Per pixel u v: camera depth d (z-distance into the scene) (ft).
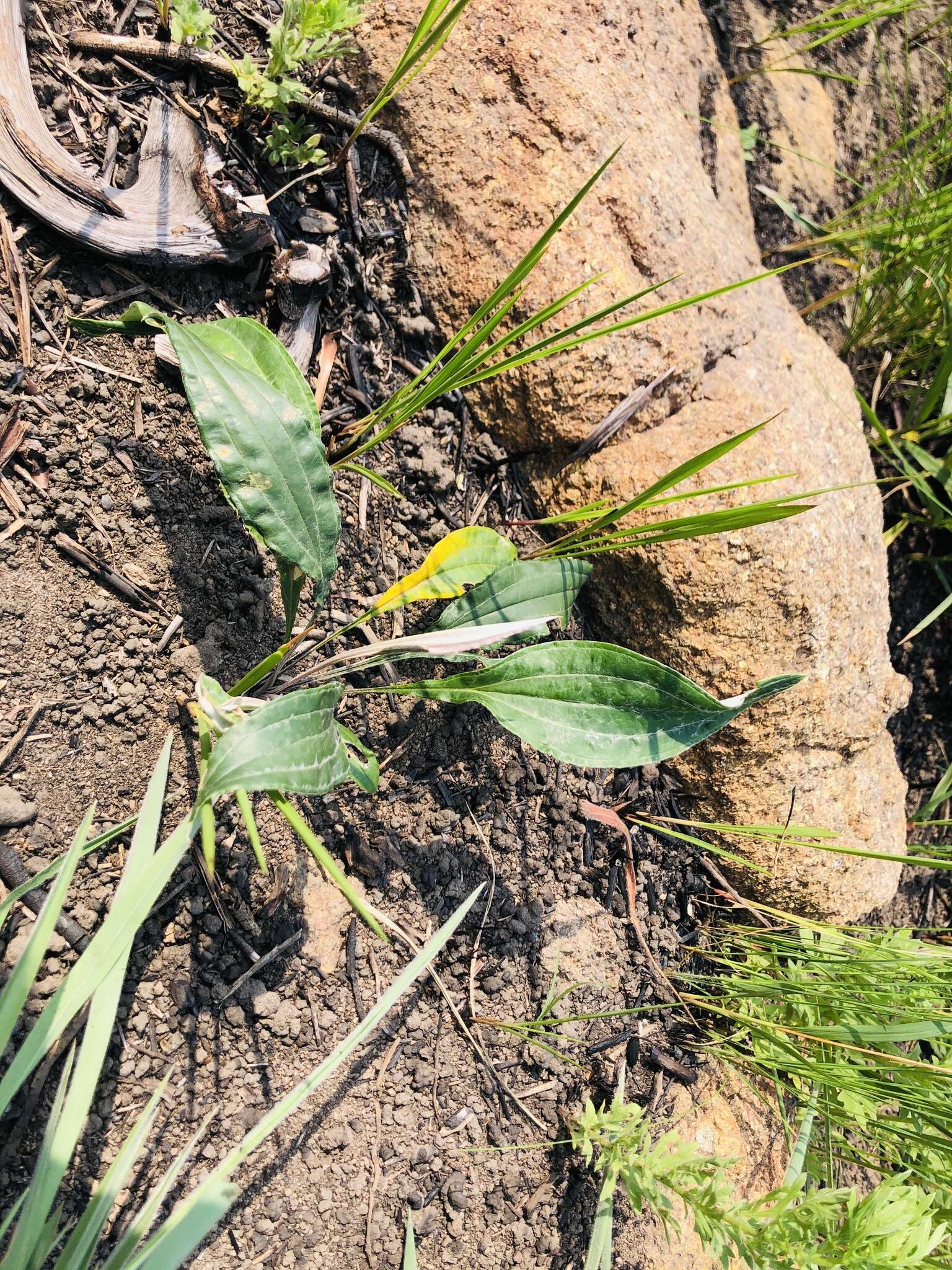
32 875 0.97
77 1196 0.96
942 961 1.19
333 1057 0.83
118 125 1.07
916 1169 1.13
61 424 1.02
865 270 1.74
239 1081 1.06
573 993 1.28
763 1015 1.31
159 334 1.06
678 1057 1.36
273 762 0.84
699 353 1.27
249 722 0.84
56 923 0.96
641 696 1.05
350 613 1.19
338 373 1.21
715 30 1.66
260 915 1.09
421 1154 1.16
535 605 1.15
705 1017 1.38
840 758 1.40
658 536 1.02
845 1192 1.02
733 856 1.25
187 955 1.05
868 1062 1.24
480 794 1.25
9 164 0.99
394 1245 1.12
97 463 1.04
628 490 1.24
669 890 1.39
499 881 1.25
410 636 1.09
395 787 1.20
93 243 1.02
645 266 1.24
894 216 1.64
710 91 1.50
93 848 0.92
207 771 0.83
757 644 1.28
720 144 1.49
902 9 1.66
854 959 1.23
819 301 1.72
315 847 0.91
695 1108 1.28
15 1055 0.94
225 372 0.94
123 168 1.06
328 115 1.17
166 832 1.04
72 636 1.02
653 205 1.25
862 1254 0.98
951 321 1.56
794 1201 1.24
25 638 1.00
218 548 1.10
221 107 1.13
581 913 1.31
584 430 1.24
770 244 1.68
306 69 1.17
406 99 1.20
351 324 1.22
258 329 1.02
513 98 1.21
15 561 1.00
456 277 1.23
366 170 1.22
